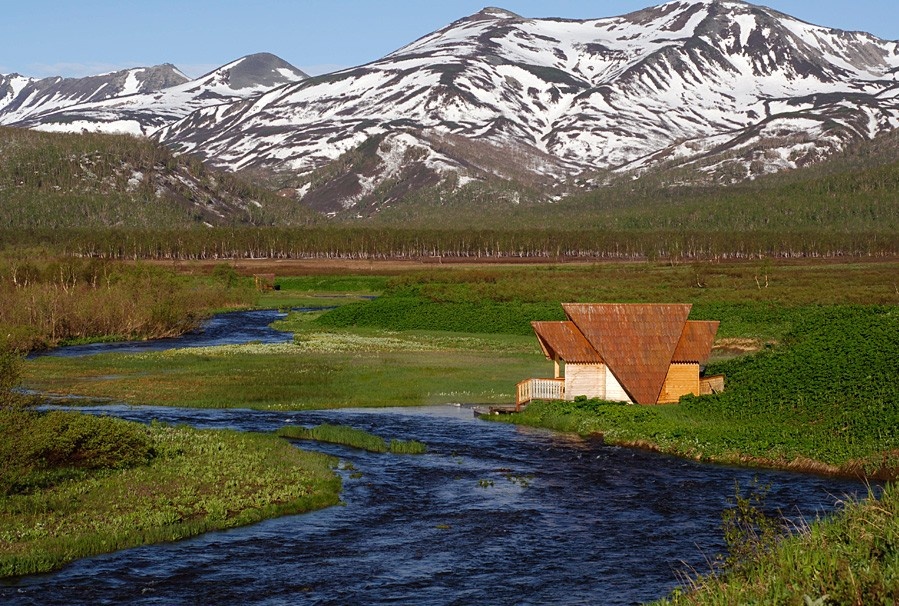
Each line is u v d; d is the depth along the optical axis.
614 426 42.72
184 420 45.16
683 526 27.91
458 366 63.19
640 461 36.94
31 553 24.23
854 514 19.41
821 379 45.12
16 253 183.00
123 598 22.08
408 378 58.41
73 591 22.48
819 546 18.17
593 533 27.33
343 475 34.41
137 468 32.81
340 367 62.69
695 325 49.59
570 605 21.89
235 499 29.66
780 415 42.34
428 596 22.48
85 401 50.59
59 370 62.00
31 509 27.98
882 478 32.84
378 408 50.34
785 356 51.38
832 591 15.95
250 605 21.80
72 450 32.72
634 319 48.88
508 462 36.81
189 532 26.80
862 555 17.33
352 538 26.83
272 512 28.78
